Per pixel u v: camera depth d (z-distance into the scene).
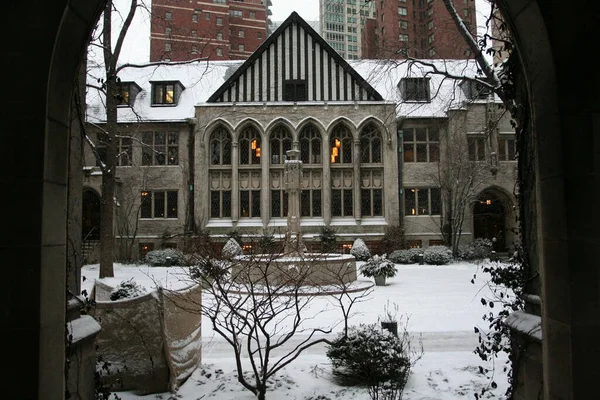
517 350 4.59
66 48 3.22
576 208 2.99
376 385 5.50
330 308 12.12
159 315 5.80
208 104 29.03
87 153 28.94
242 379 5.31
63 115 3.31
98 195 27.80
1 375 2.87
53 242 3.13
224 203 29.25
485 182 29.25
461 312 11.66
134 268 24.23
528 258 4.64
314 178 29.28
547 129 3.23
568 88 3.04
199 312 5.89
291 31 29.80
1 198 2.96
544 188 3.29
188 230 28.14
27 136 3.00
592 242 2.92
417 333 9.43
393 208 28.84
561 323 3.07
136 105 30.86
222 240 27.89
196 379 6.34
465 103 15.53
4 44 3.03
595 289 2.89
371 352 5.77
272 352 8.09
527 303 4.63
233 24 83.19
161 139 30.03
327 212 28.62
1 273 2.92
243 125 29.09
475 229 32.19
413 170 29.78
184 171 29.45
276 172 29.33
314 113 29.06
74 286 4.28
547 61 3.15
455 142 28.53
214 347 8.60
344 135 29.62
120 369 5.73
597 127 2.96
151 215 29.47
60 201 3.26
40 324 2.91
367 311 11.79
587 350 2.90
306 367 6.86
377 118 29.08
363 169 29.56
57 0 3.02
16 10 3.04
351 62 32.03
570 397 2.95
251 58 29.61
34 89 3.01
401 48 14.00
